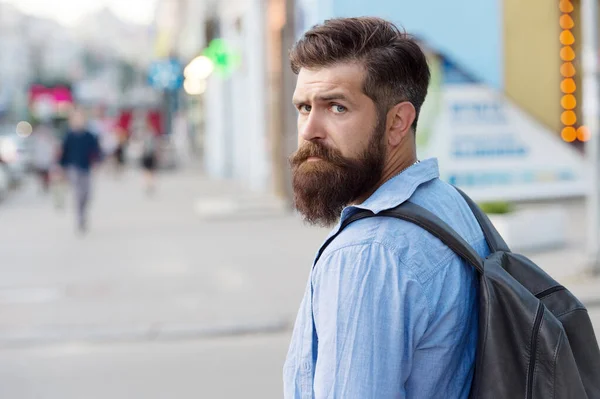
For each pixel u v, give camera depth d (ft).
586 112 26.20
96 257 35.83
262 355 20.26
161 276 30.45
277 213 48.39
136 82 260.62
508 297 4.69
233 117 87.71
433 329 4.61
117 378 18.67
